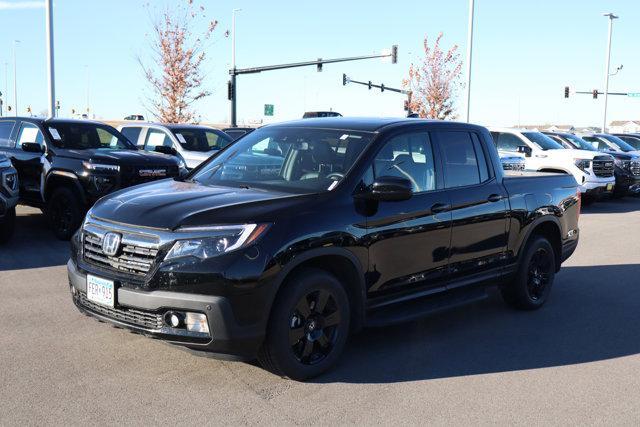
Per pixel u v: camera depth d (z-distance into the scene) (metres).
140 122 14.67
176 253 4.03
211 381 4.41
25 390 4.16
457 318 6.26
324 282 4.41
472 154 5.88
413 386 4.46
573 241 7.10
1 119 10.88
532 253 6.40
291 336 4.29
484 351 5.27
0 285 6.83
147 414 3.88
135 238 4.19
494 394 4.38
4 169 8.40
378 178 4.63
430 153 5.44
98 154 9.60
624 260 9.43
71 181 9.37
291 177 4.95
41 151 9.91
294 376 4.38
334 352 4.55
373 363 4.89
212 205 4.30
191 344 4.04
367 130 5.17
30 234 9.94
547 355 5.22
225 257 3.99
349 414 3.98
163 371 4.55
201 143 14.07
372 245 4.71
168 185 5.09
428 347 5.33
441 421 3.93
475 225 5.64
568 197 6.91
